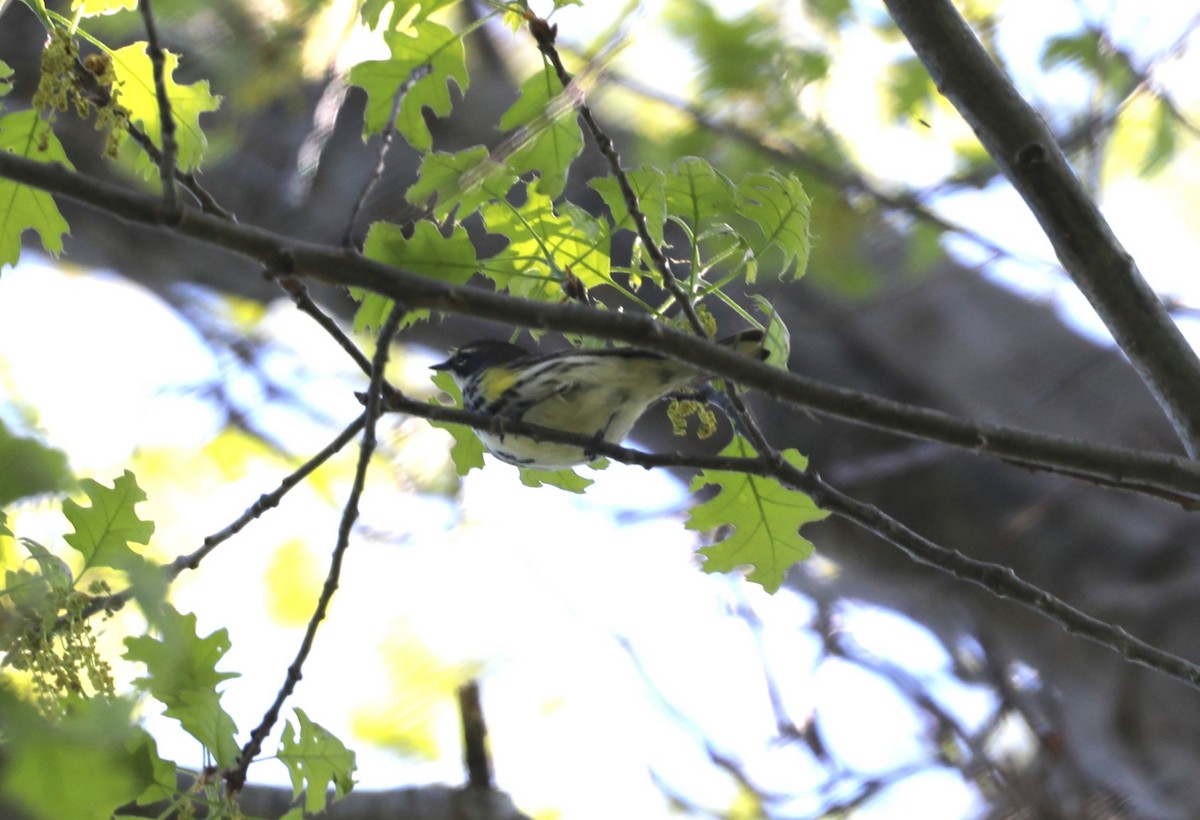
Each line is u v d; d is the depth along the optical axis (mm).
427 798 8234
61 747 3273
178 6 10445
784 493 6777
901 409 5367
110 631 5473
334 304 14047
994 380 11492
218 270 13719
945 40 6305
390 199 11547
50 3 10734
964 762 10453
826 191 11359
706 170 6254
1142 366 6148
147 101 6273
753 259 6418
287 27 10391
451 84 11789
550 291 6355
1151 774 10195
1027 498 11297
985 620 11258
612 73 10156
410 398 5988
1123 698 10516
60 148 6230
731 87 11375
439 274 6207
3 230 6340
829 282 11680
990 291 11914
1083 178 11266
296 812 5547
